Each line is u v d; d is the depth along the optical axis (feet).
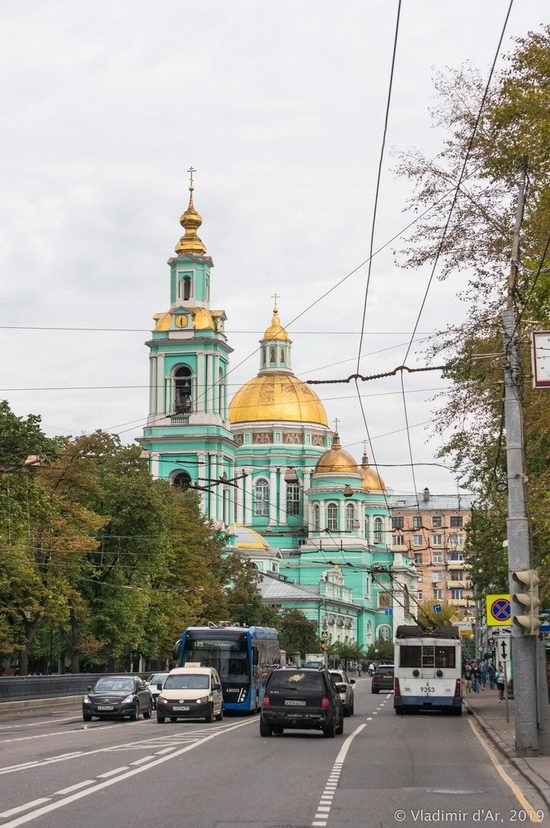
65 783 83.61
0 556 225.35
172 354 520.01
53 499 257.34
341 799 75.15
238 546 640.58
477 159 127.85
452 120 127.65
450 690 206.69
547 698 107.14
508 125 118.73
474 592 250.57
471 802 73.82
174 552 342.64
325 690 138.62
